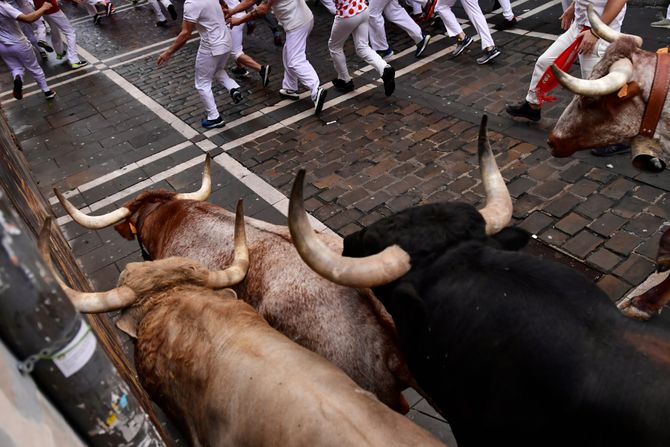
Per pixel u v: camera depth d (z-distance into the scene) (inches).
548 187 194.7
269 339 81.8
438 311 75.7
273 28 384.5
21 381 39.1
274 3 266.4
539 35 319.0
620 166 197.5
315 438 67.3
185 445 129.3
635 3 322.3
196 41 427.2
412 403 133.5
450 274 76.6
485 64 297.7
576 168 201.2
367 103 280.1
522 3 371.9
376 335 98.6
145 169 257.8
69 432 44.3
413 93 281.4
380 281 78.1
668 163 122.9
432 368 78.4
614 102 121.1
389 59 329.4
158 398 96.5
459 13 381.4
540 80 209.3
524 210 186.2
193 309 91.7
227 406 78.4
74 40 412.2
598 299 69.4
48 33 528.4
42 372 41.9
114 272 193.5
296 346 81.1
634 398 59.9
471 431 76.0
